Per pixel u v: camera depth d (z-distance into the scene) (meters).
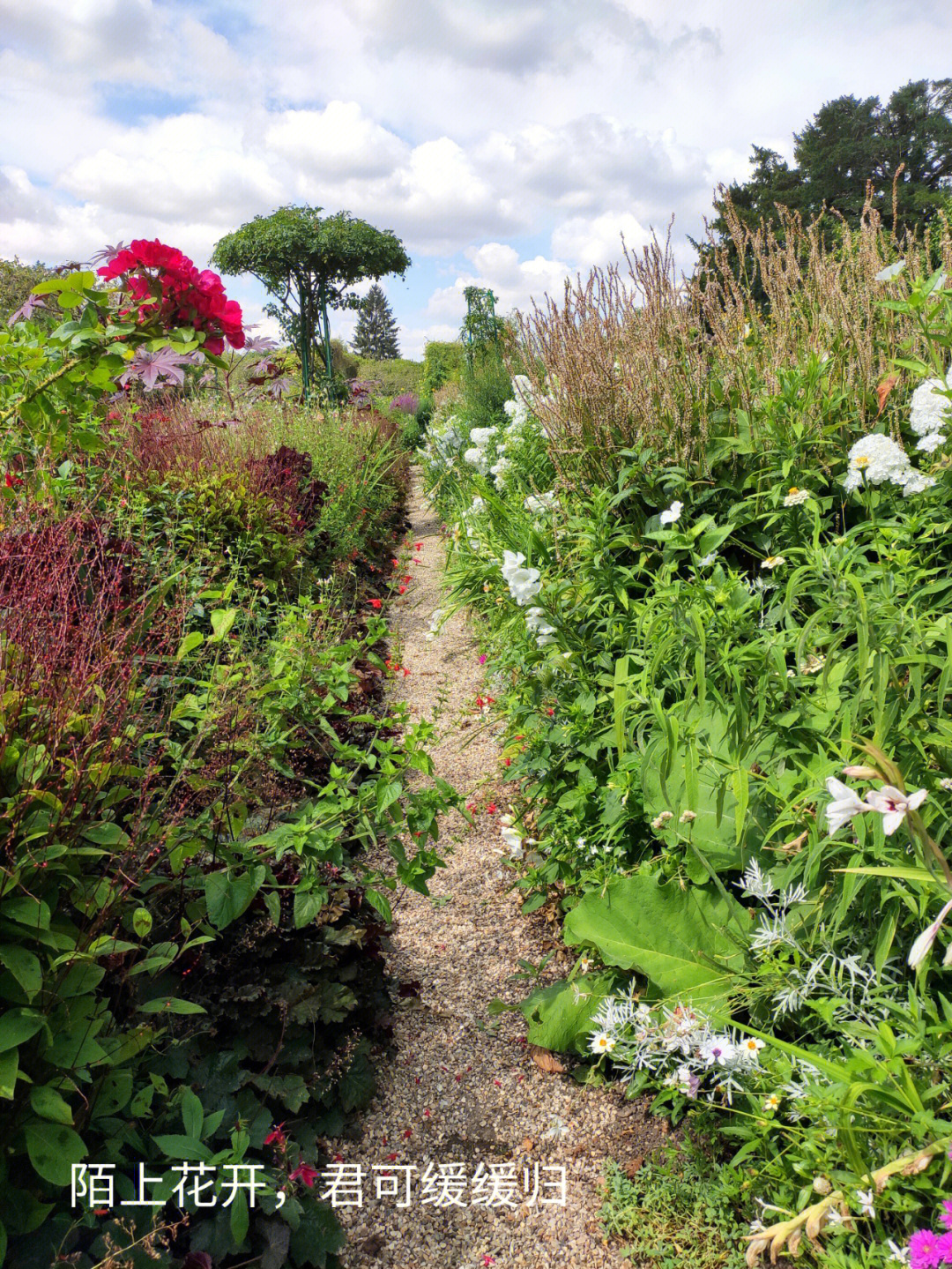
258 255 15.38
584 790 2.43
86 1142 1.50
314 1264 1.61
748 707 2.08
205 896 1.95
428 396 19.86
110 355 2.10
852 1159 1.28
